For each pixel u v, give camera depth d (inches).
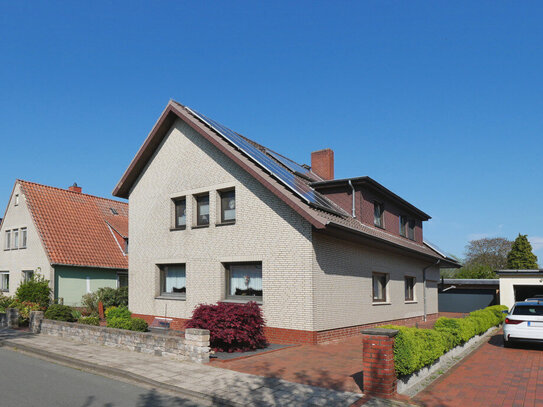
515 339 523.2
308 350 469.1
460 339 474.9
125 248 1067.3
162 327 633.0
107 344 499.2
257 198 565.3
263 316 537.3
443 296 1198.9
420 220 944.9
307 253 510.0
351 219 626.2
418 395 318.3
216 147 621.9
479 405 296.4
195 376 356.8
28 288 862.5
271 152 777.6
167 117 674.8
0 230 1097.4
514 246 1871.3
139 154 700.0
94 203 1159.0
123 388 333.4
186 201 647.8
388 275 716.7
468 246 2324.1
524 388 340.8
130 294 709.3
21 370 395.9
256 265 569.0
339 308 554.6
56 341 540.4
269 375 360.8
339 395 306.7
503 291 1014.4
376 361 307.4
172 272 674.2
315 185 677.3
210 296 599.2
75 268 947.3
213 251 603.2
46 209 1017.5
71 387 335.6
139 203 717.9
